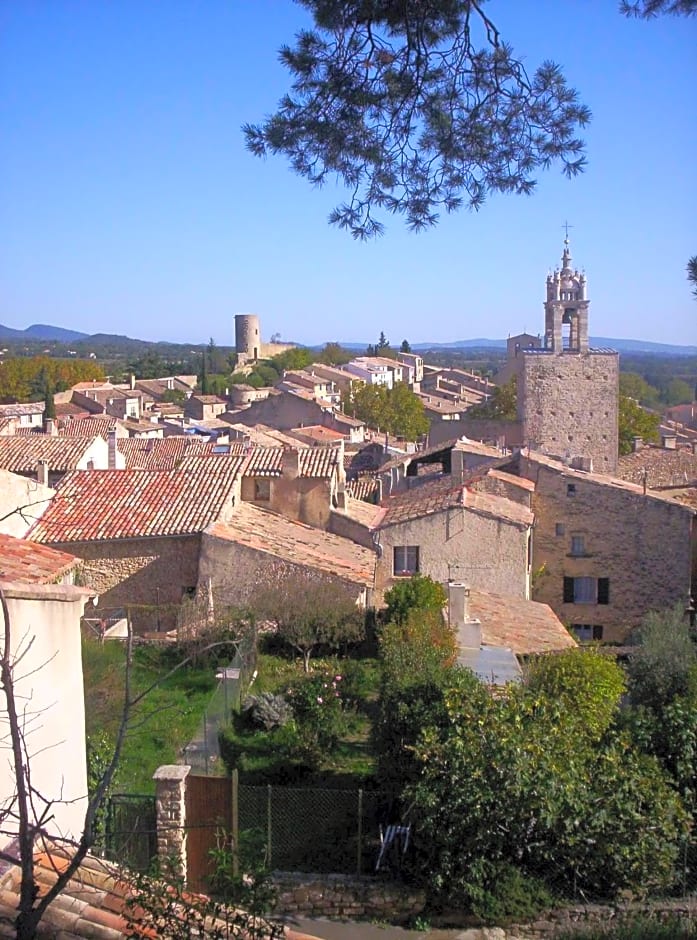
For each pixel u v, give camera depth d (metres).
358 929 12.55
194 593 25.41
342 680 20.50
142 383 132.50
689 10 10.68
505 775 12.81
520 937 12.38
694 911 12.46
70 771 10.06
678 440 75.81
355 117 12.24
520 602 28.66
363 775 16.44
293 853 13.74
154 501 27.56
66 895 8.17
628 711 16.20
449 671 16.16
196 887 12.10
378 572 30.41
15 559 16.94
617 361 56.25
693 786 14.66
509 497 35.19
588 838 12.75
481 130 12.39
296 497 31.52
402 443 74.00
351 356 177.50
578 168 12.60
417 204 12.80
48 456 37.81
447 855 12.67
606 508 35.38
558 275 57.06
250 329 187.75
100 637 21.88
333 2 11.56
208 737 16.45
